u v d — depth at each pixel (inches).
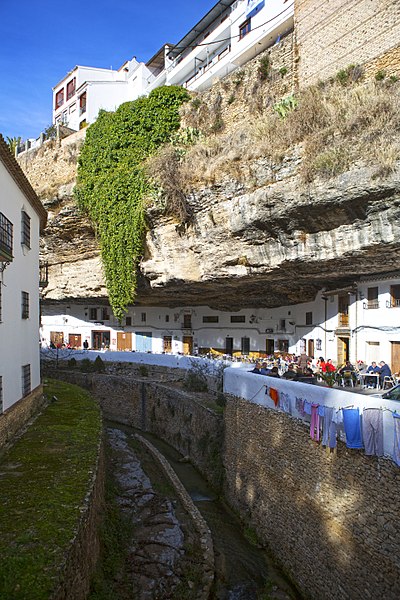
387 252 568.7
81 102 1667.1
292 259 652.1
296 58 752.3
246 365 822.5
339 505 377.7
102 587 311.0
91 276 1167.6
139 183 869.2
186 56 1354.6
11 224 471.8
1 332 453.1
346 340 799.1
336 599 370.0
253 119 765.3
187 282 855.1
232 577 431.5
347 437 354.9
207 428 699.4
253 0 1075.3
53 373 1257.4
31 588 211.9
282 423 479.5
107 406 1106.1
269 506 494.6
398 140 498.3
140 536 460.4
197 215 769.6
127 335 1469.0
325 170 551.8
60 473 367.9
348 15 677.3
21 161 1284.4
